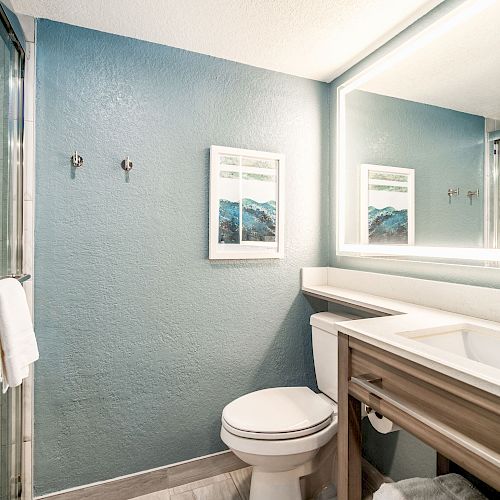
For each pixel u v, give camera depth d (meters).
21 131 1.52
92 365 1.67
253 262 1.99
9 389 1.43
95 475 1.68
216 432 1.91
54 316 1.61
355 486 1.20
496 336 1.13
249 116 1.97
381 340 1.02
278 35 1.70
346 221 2.04
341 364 1.23
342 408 1.22
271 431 1.37
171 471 1.79
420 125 1.58
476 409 0.79
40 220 1.58
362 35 1.69
